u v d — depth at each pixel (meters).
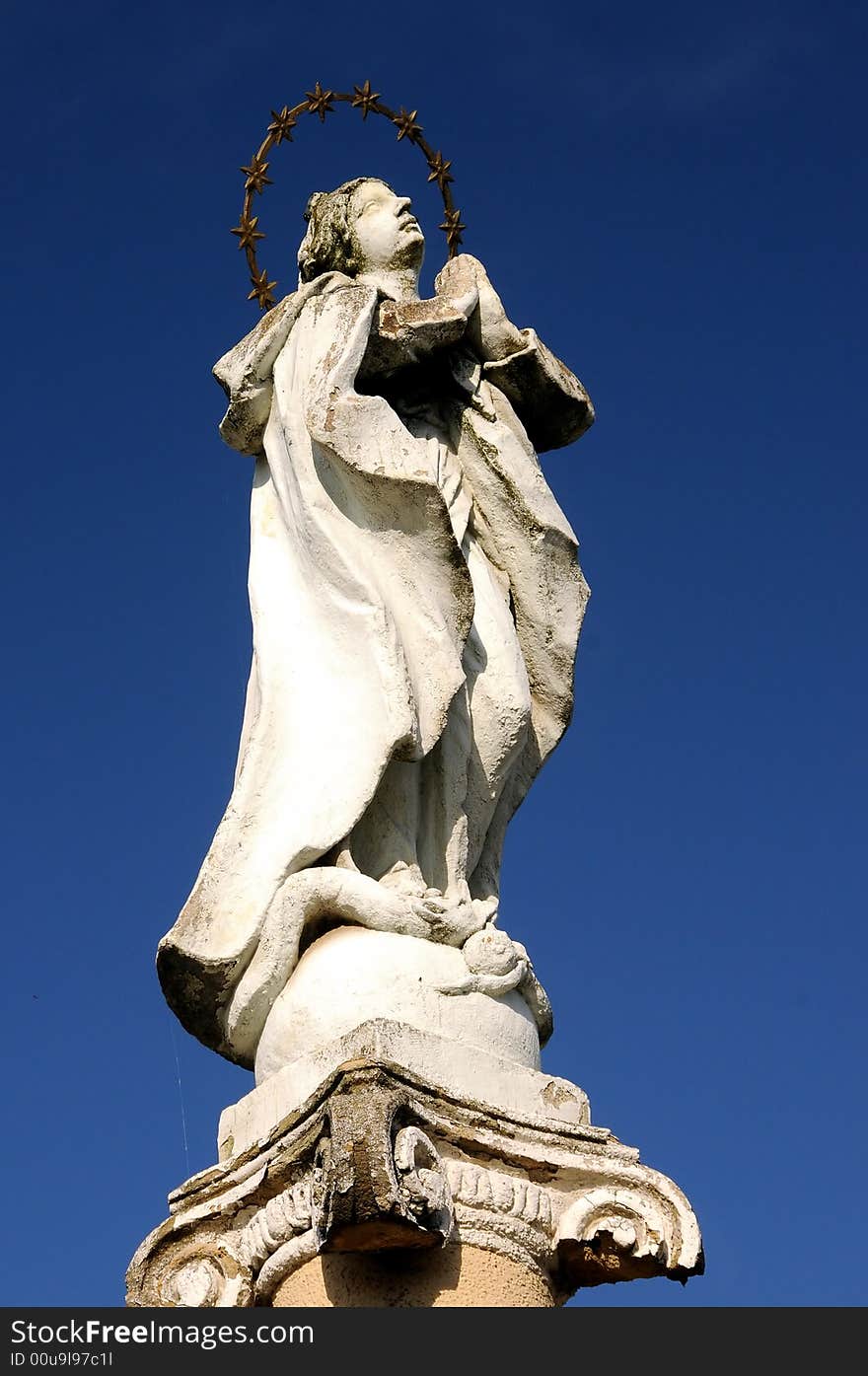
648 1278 8.64
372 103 11.02
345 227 10.47
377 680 9.34
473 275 10.30
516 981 9.05
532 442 10.60
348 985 8.84
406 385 10.25
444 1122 8.48
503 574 10.07
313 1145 8.45
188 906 9.26
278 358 10.11
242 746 9.75
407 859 9.34
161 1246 8.84
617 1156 8.70
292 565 9.87
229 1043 9.27
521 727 9.73
